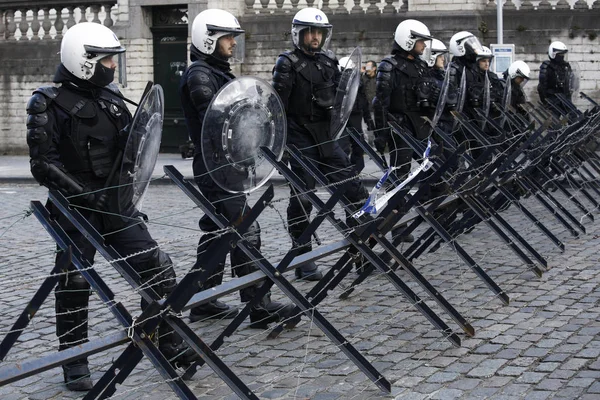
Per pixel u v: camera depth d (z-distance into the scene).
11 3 29.44
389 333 8.32
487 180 11.23
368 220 8.16
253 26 26.45
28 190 21.12
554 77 20.33
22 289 10.38
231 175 7.95
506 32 24.88
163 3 27.30
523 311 8.98
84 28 6.91
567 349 7.71
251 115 7.96
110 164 7.02
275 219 14.91
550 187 16.92
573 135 15.57
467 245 12.46
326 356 7.72
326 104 10.40
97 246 5.93
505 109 15.51
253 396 6.04
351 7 27.73
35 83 29.11
